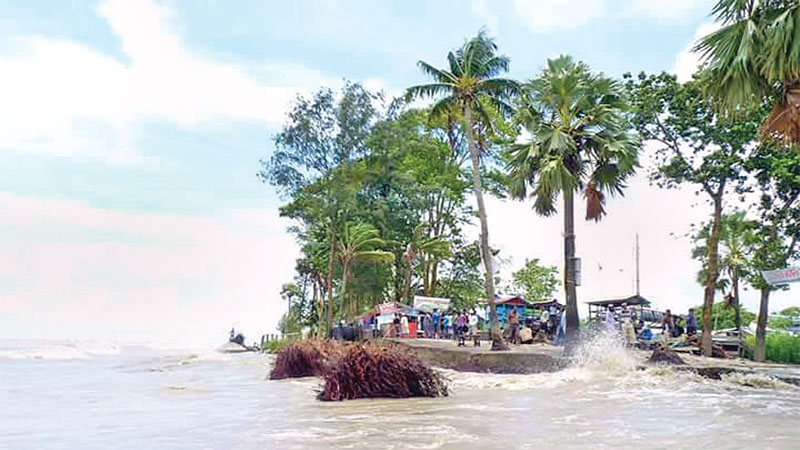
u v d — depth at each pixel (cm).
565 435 657
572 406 957
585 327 2806
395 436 659
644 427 716
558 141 2044
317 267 5362
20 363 3247
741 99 1216
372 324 3847
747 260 2873
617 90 2188
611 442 609
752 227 2781
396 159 4744
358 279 4766
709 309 2622
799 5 1094
